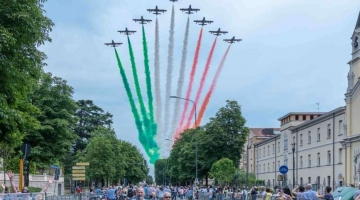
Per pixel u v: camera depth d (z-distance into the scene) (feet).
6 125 62.59
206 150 234.38
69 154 289.94
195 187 193.06
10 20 56.59
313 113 236.02
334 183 183.73
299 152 226.17
